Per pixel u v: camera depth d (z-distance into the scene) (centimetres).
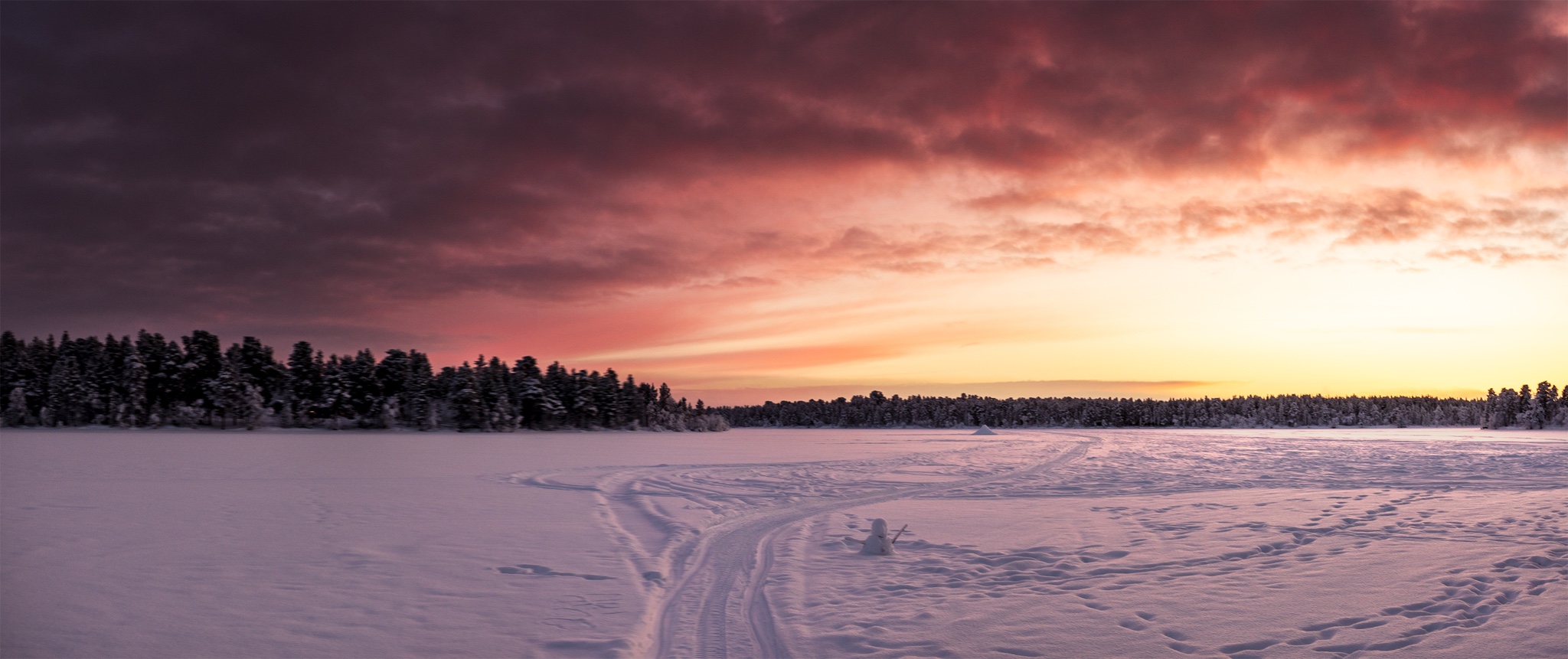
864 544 1313
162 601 920
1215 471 3262
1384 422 18750
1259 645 753
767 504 2027
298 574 1077
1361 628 802
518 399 11212
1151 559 1198
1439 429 16025
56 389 8650
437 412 10575
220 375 9169
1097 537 1421
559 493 2245
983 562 1209
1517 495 2091
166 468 3058
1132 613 878
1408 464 3591
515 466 3428
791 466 3591
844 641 788
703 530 1555
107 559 1176
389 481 2569
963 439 8900
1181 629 812
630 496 2205
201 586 1002
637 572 1128
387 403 10044
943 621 858
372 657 726
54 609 877
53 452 4188
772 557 1266
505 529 1523
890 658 734
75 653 723
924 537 1464
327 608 895
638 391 12662
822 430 17475
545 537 1434
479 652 747
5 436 6700
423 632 810
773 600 968
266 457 3953
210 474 2811
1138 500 2098
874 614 893
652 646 783
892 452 5253
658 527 1609
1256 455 4528
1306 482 2630
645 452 4941
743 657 746
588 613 893
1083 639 783
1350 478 2811
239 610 884
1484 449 5138
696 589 1041
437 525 1563
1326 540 1345
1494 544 1275
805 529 1577
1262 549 1284
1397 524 1536
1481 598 910
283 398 10056
